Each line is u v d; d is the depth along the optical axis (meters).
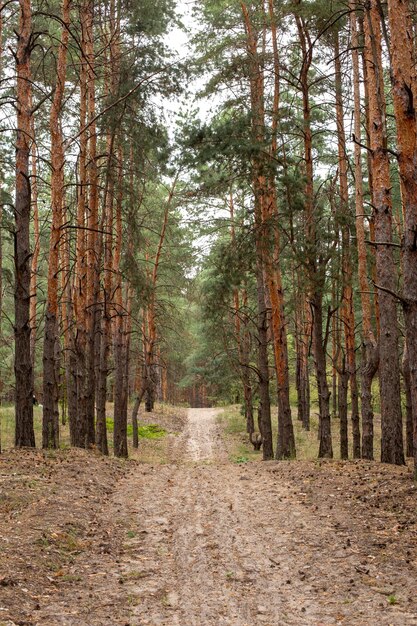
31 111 14.60
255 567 7.13
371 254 16.59
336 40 17.36
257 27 17.72
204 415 43.47
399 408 13.17
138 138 16.75
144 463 16.78
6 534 7.65
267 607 5.91
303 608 5.82
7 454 13.14
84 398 17.47
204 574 6.95
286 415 18.48
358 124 15.43
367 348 15.37
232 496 11.39
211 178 16.94
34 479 10.83
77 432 17.62
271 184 15.73
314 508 9.77
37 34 14.33
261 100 17.56
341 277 15.76
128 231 18.81
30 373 14.98
